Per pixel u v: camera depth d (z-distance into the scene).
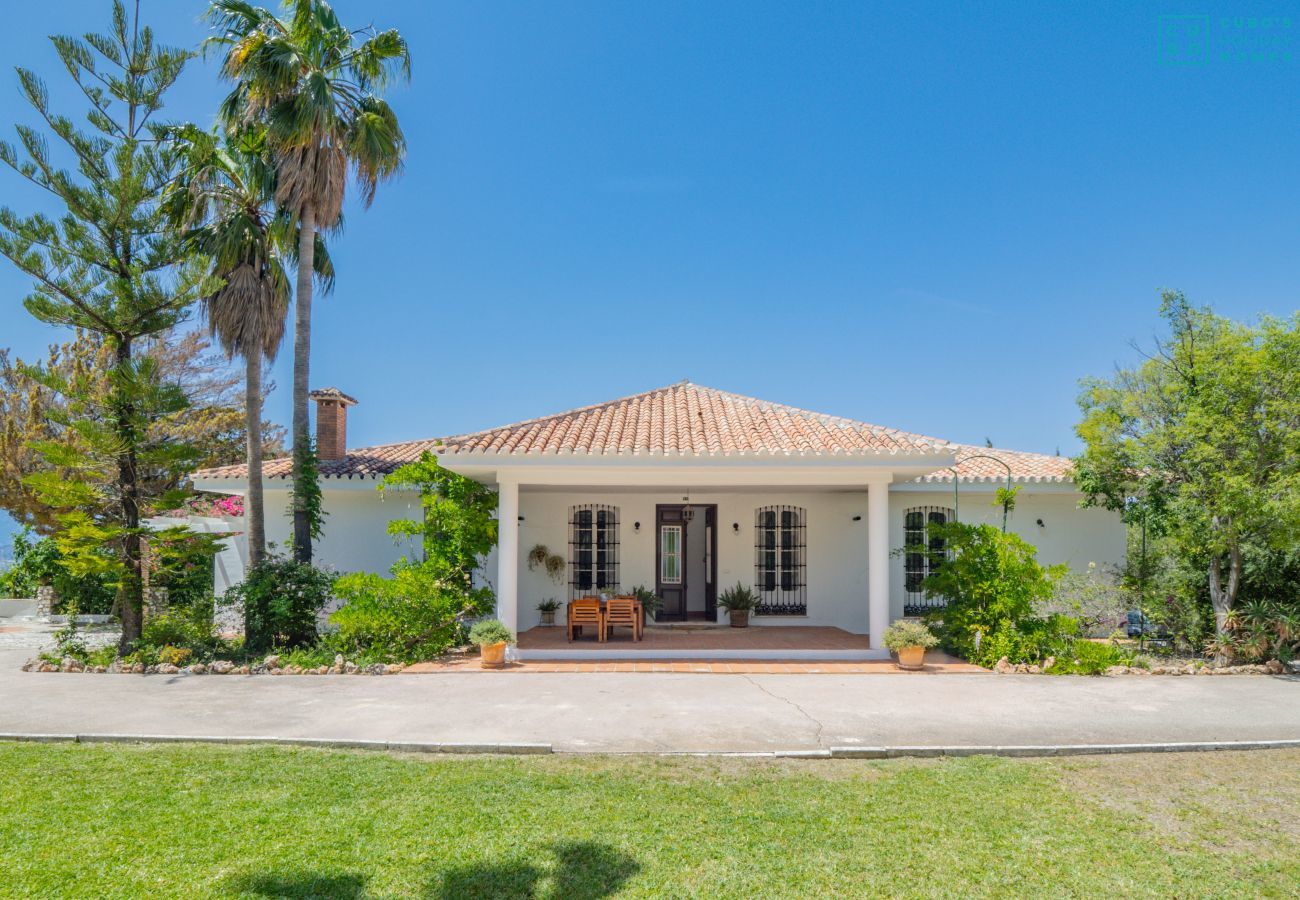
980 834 6.18
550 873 5.46
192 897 5.06
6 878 5.28
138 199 14.55
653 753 8.28
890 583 18.23
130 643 14.50
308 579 15.04
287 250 16.94
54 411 14.50
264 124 15.92
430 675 12.87
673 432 15.03
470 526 14.89
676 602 19.31
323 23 16.70
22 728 9.20
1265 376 13.02
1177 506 13.79
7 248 13.89
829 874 5.49
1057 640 13.68
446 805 6.70
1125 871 5.57
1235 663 13.65
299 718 9.73
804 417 16.03
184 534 15.07
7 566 26.84
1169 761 8.13
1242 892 5.27
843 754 8.20
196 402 30.69
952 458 13.49
